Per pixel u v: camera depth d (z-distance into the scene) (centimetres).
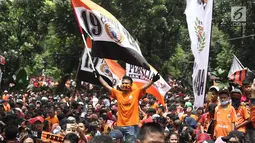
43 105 2772
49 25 5953
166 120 1856
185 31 6969
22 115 2245
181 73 7362
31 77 6906
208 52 1853
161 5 5959
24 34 6194
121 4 5769
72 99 3662
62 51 5912
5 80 5938
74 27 5628
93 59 1691
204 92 1844
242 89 1947
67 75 5991
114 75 1734
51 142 1374
